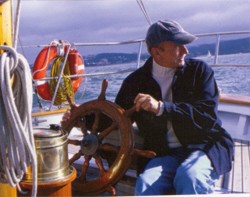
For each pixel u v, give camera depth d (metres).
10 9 1.60
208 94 2.17
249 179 2.61
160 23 2.19
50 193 1.93
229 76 17.08
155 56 2.25
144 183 2.04
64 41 5.46
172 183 2.12
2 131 1.53
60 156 1.96
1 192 1.67
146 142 2.36
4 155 1.55
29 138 1.56
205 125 2.12
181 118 2.10
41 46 5.36
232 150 2.23
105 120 2.40
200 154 2.12
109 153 2.41
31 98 1.56
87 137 2.35
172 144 2.27
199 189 1.96
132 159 2.24
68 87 5.26
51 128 2.09
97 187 2.21
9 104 1.47
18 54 1.50
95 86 14.55
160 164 2.18
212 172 2.10
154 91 2.29
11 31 1.63
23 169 1.56
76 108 2.48
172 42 2.14
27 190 1.93
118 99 2.47
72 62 5.43
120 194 2.41
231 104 3.75
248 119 3.71
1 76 1.44
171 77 2.28
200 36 4.54
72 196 2.27
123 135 2.21
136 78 2.40
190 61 2.26
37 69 5.21
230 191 2.41
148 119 2.26
